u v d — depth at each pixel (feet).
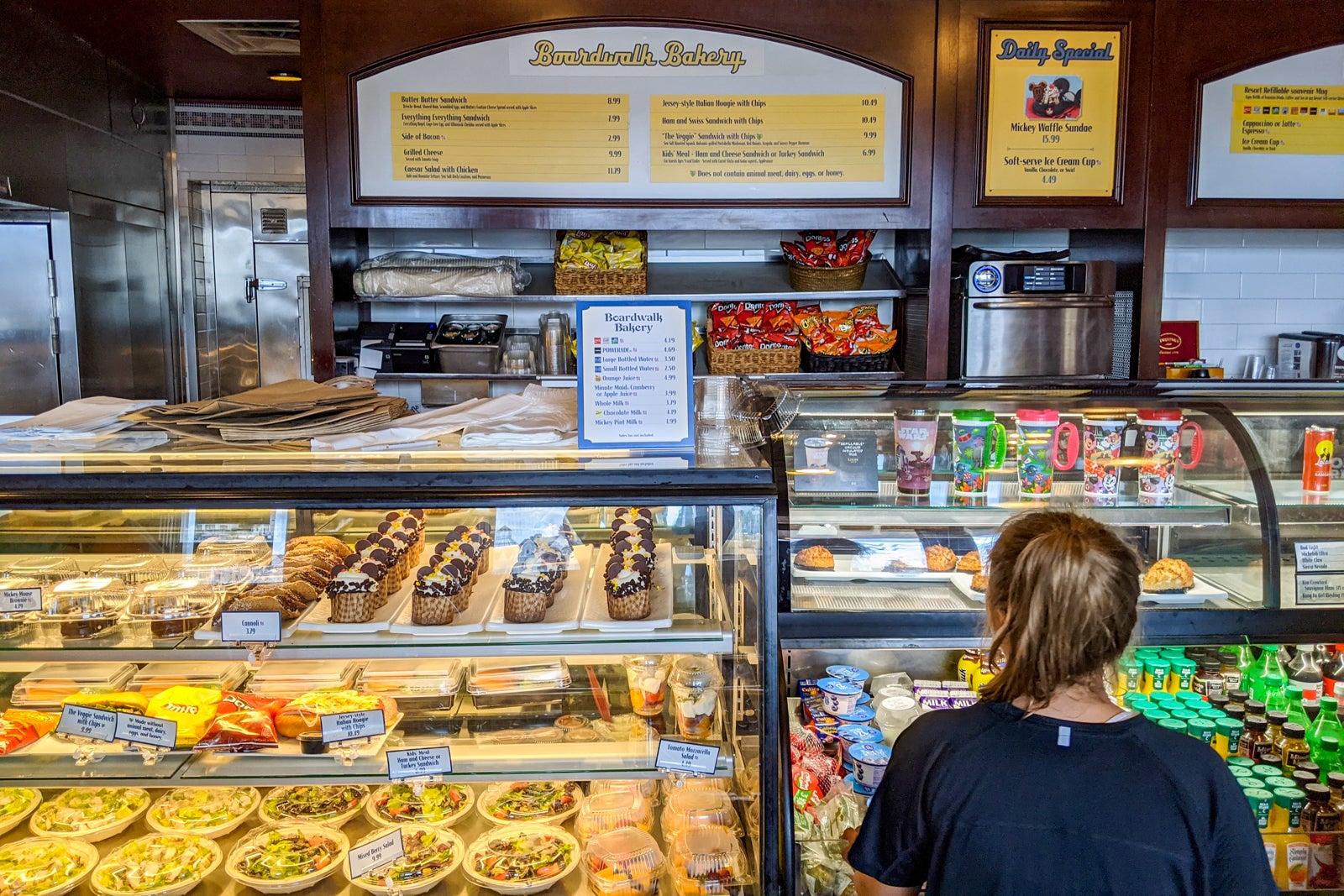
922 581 6.08
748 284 13.12
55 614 5.60
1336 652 7.21
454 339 12.57
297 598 5.67
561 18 11.73
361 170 11.89
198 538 5.80
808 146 12.03
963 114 11.99
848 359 12.58
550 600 5.69
